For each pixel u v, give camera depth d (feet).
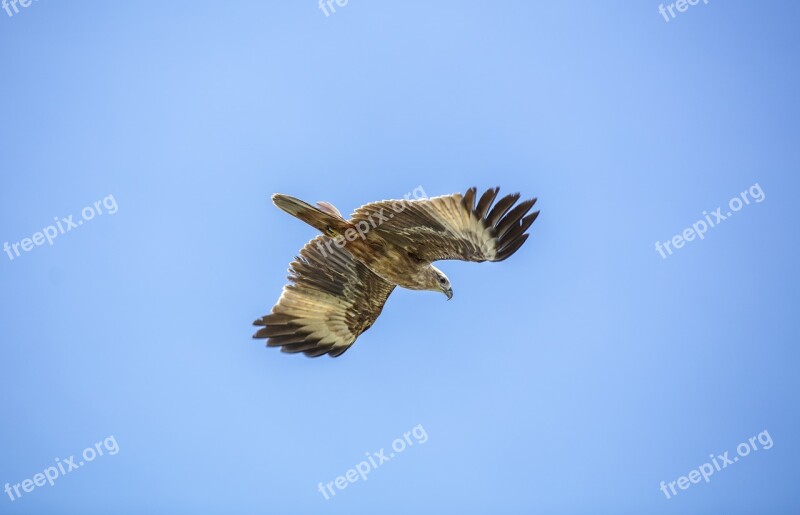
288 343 112.88
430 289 105.19
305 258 113.39
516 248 96.89
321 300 113.60
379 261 102.68
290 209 95.91
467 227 94.94
